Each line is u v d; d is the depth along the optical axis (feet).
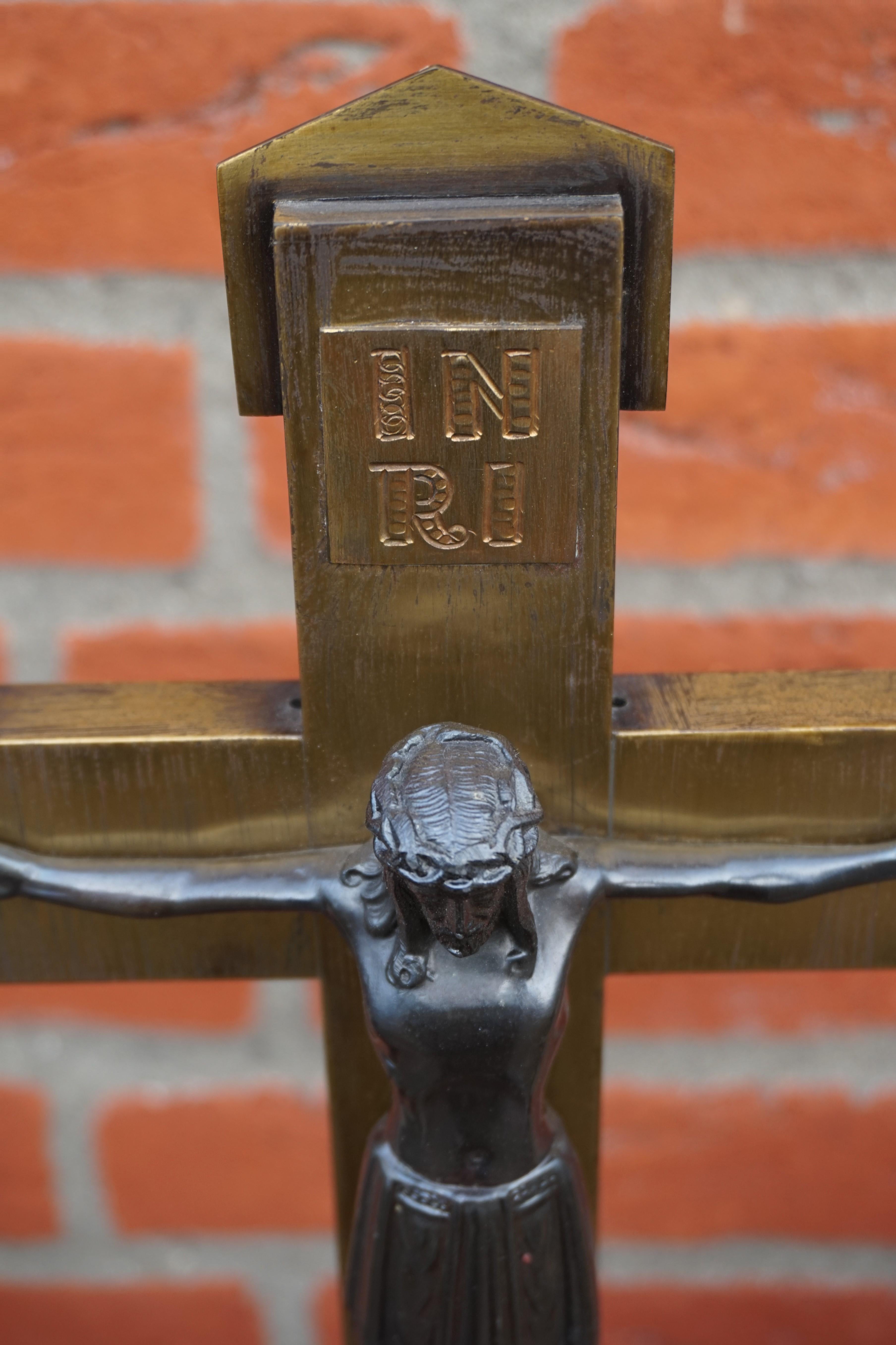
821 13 1.51
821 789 1.17
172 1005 1.88
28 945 1.21
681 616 1.68
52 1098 1.93
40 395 1.59
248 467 1.62
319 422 1.10
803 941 1.21
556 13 1.51
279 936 1.21
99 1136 1.95
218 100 1.53
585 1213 1.19
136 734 1.17
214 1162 1.97
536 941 1.11
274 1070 1.92
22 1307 2.06
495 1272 1.17
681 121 1.53
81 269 1.57
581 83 1.53
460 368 1.09
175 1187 1.99
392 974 1.12
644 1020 1.88
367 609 1.13
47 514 1.63
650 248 1.09
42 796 1.18
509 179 1.09
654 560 1.65
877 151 1.54
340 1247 1.28
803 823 1.18
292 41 1.52
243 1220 2.01
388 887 1.10
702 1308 2.06
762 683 1.20
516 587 1.13
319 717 1.16
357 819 1.18
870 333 1.58
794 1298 2.05
